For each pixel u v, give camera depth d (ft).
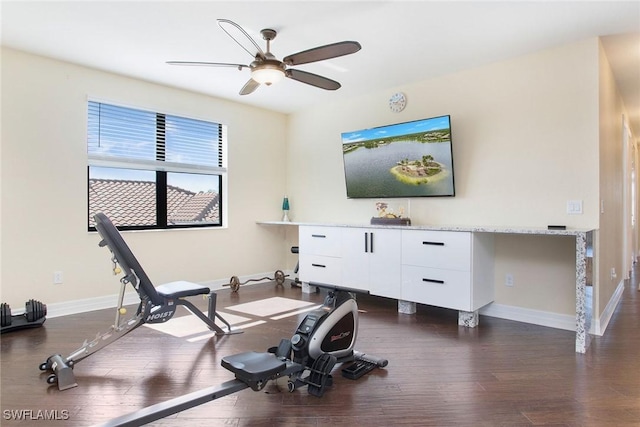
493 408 6.50
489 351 9.16
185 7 8.87
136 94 13.92
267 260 18.28
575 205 10.75
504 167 12.04
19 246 11.49
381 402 6.73
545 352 9.09
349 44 8.09
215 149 16.56
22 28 10.00
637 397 6.86
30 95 11.67
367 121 15.66
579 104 10.69
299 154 18.44
